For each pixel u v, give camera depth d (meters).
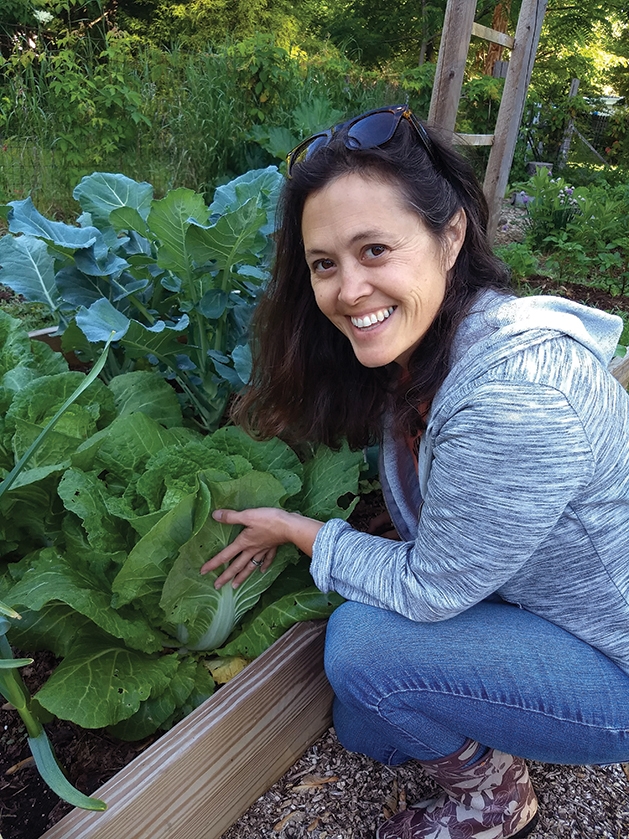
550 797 1.56
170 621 1.44
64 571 1.39
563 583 1.17
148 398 1.93
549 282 5.14
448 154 1.16
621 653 1.18
